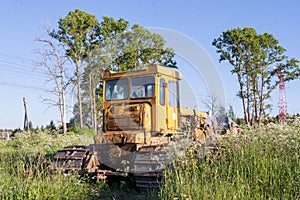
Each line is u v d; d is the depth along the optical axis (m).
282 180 5.83
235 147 7.15
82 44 33.66
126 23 33.88
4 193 6.64
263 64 35.59
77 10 33.88
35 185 7.06
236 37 34.72
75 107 19.98
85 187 7.98
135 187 8.07
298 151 6.63
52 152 12.70
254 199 5.45
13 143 20.12
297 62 36.62
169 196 5.81
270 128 7.72
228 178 5.85
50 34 33.66
